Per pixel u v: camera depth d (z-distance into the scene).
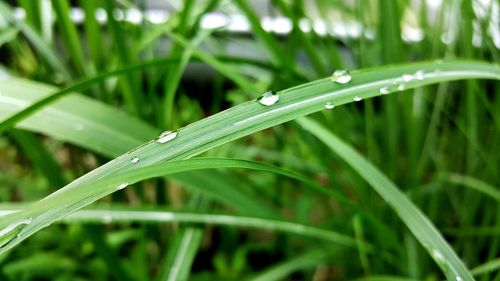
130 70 0.31
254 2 0.70
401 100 0.40
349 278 0.43
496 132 0.38
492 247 0.38
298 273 0.51
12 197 0.58
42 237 0.46
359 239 0.36
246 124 0.26
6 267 0.41
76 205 0.24
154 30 0.43
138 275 0.43
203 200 0.40
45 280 0.48
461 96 0.41
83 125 0.32
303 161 0.46
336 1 0.44
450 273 0.27
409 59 0.43
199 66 0.72
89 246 0.46
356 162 0.30
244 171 0.53
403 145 0.44
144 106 0.43
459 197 0.45
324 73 0.38
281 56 0.37
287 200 0.52
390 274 0.40
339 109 0.42
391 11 0.37
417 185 0.40
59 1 0.38
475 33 0.40
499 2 0.37
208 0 0.44
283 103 0.26
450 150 0.46
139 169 0.24
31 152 0.36
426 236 0.28
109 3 0.37
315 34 0.39
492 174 0.39
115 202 0.47
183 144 0.25
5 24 0.44
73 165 0.50
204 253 0.52
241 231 0.56
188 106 0.59
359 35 0.40
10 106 0.31
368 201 0.39
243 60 0.36
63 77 0.42
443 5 0.37
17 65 0.58
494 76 0.29
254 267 0.51
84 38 0.62
